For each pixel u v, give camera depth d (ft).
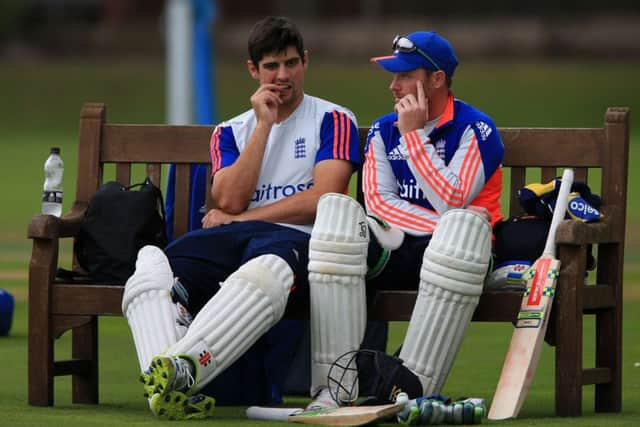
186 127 77.20
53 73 625.82
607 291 68.95
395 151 71.51
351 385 64.95
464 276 63.82
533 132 73.41
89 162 77.51
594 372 67.72
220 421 63.05
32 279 70.23
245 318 63.36
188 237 69.00
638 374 83.30
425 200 70.59
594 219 67.92
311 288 65.31
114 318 114.11
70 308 70.13
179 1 258.37
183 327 65.82
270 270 64.44
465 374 84.38
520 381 64.80
